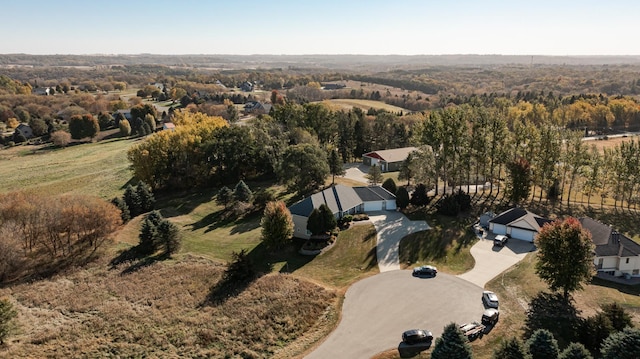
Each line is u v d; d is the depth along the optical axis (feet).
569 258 119.96
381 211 208.13
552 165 214.90
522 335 106.52
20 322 121.90
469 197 207.00
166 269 155.33
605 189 230.07
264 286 137.49
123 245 179.32
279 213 166.20
